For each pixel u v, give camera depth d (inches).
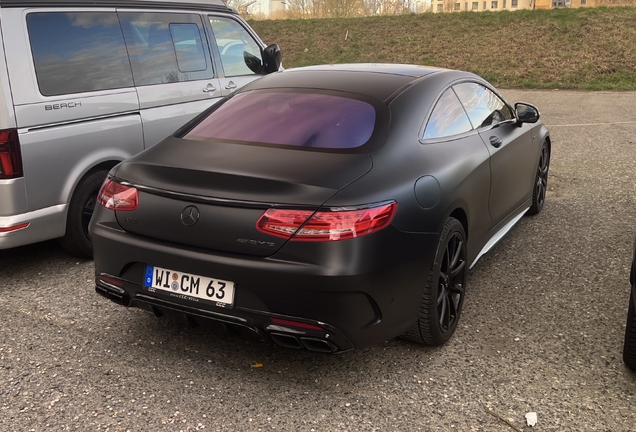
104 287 124.2
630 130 394.6
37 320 146.1
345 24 957.8
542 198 229.5
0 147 155.4
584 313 149.6
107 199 123.2
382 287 109.7
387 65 161.8
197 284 112.5
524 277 171.6
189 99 214.2
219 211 109.3
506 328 142.3
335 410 111.3
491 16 891.4
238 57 241.3
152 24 204.2
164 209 114.4
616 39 761.0
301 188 107.0
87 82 178.9
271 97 142.1
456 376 122.4
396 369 125.0
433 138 135.5
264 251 106.5
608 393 116.7
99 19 185.6
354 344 110.9
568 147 348.2
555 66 716.7
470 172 140.4
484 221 155.1
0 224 158.4
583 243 197.6
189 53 217.9
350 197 107.0
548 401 114.0
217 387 118.4
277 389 118.0
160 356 129.8
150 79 200.4
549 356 130.0
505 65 740.7
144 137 195.8
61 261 185.9
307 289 104.4
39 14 167.3
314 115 130.3
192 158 120.1
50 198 167.8
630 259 183.3
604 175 284.5
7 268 180.1
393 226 111.0
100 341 136.1
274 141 124.0
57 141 167.8
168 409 111.0
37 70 164.7
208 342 136.1
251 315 109.1
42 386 118.0
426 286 122.8
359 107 131.3
